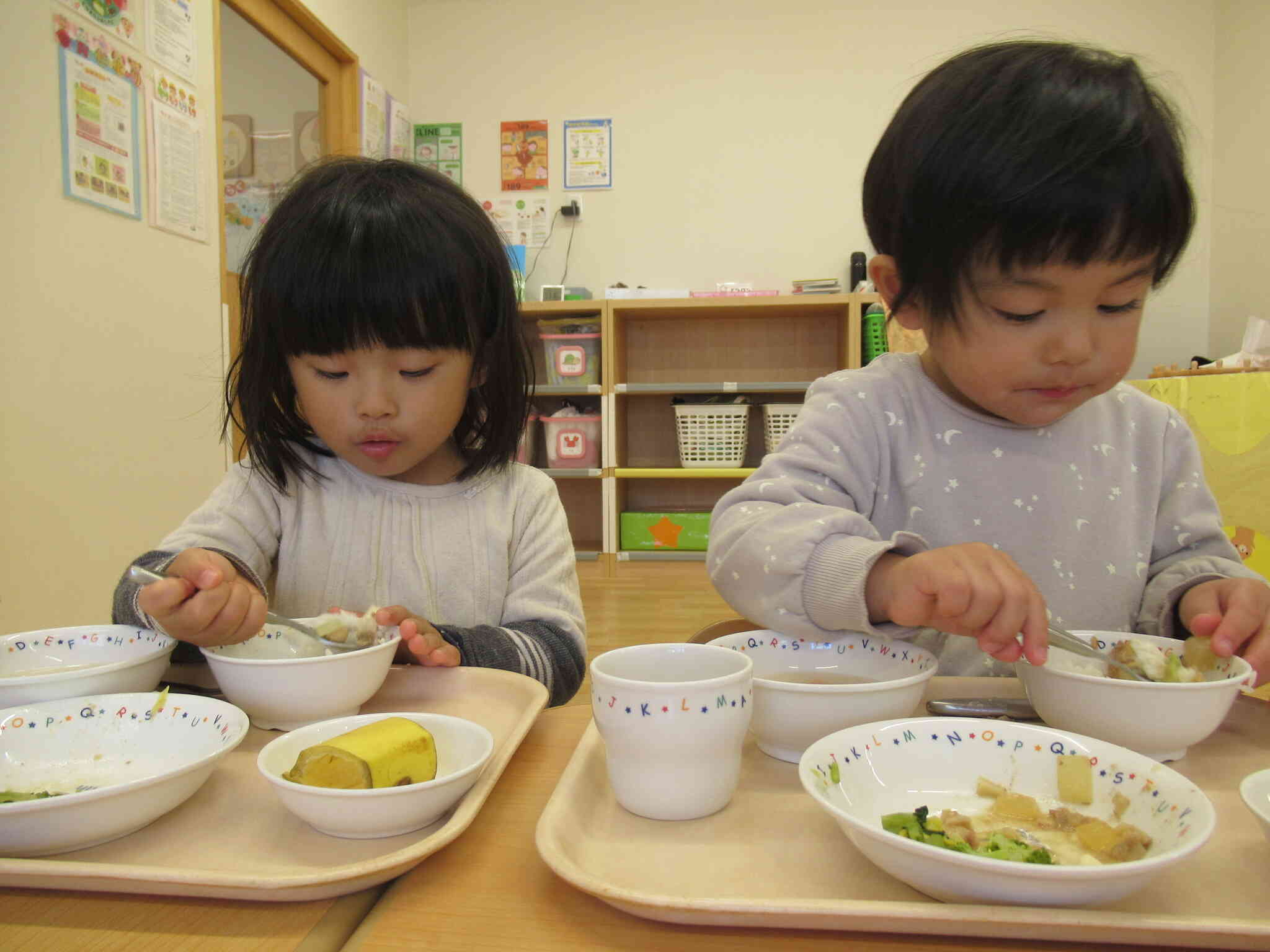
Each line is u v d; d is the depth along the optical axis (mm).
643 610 2592
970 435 878
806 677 621
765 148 3506
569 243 3605
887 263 730
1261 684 593
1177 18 3256
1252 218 2994
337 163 855
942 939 345
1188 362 3291
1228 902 364
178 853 422
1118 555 875
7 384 1621
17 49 1633
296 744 491
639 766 449
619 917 365
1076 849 404
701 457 3242
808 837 433
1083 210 560
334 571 943
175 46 2082
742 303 3148
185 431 2139
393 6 3463
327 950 348
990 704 603
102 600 1862
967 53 687
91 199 1818
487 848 426
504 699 658
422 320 750
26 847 406
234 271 2445
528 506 1012
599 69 3562
